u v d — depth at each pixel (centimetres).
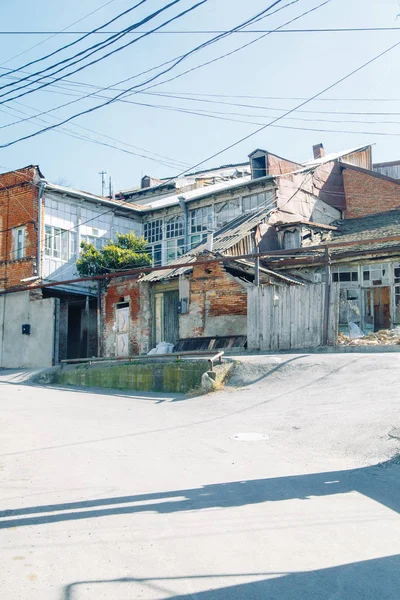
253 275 2130
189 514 567
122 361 1961
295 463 755
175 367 1636
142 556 472
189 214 2794
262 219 2328
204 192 2825
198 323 2152
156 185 3572
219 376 1479
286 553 473
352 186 2722
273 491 635
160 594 407
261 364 1492
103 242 2825
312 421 978
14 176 2675
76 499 624
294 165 2686
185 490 645
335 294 1619
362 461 749
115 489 656
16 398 1590
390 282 1983
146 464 768
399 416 913
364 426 896
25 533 529
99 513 577
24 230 2625
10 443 939
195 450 847
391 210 2573
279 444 868
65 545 499
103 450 869
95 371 1914
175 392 1611
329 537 504
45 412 1312
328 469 719
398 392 1085
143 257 2545
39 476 722
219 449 848
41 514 580
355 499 604
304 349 1650
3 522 560
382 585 418
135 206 2902
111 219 2869
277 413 1088
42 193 2583
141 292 2412
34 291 2589
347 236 2277
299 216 2514
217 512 571
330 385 1255
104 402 1486
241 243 2200
